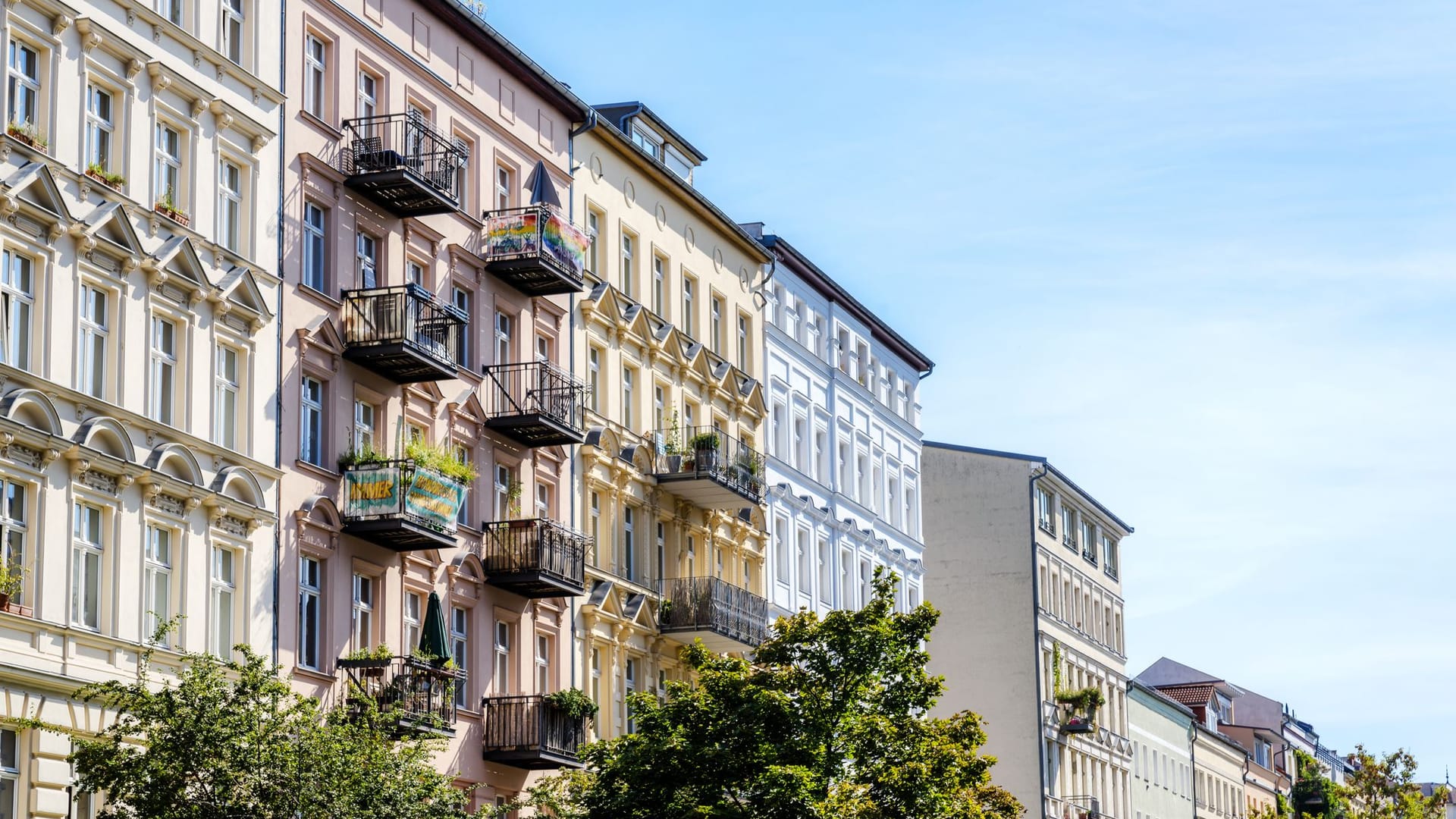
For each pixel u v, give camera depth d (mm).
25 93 31531
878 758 39312
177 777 28547
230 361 36438
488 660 45094
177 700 29047
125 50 33562
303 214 38969
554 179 50000
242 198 37156
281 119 38375
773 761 38000
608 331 52188
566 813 41219
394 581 41375
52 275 31312
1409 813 91812
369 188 40969
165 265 33906
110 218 32688
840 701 39531
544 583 45312
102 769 28562
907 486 77000
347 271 40562
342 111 40781
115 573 32062
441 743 36688
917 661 40875
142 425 33062
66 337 31547
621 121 55375
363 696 32688
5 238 30422
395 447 41750
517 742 44500
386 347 39844
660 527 55250
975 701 84062
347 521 39281
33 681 29859
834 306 69500
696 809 37250
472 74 46344
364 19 41875
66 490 31141
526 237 46188
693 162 59844
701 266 58812
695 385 57625
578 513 50000
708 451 54719
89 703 31141
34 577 30391
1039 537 86125
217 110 36062
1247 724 135250
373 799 30078
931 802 38500
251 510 35906
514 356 47500
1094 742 91062
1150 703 102625
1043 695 84188
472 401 45094
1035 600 84250
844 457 70250
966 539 85750
